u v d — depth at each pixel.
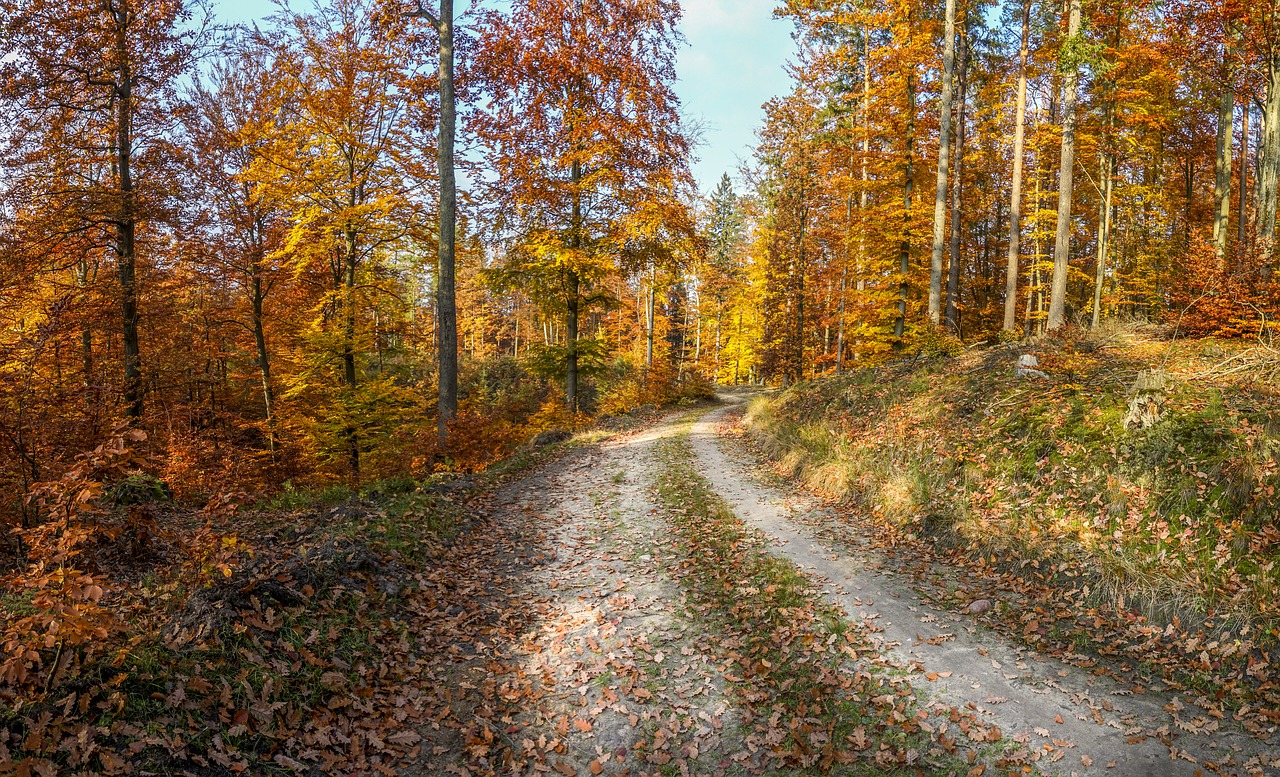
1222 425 6.76
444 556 7.39
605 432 18.56
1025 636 5.62
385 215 14.49
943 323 20.89
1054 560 6.50
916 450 9.93
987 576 6.79
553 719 4.70
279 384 16.83
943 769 4.05
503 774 4.09
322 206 14.52
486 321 51.72
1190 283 12.39
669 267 19.78
